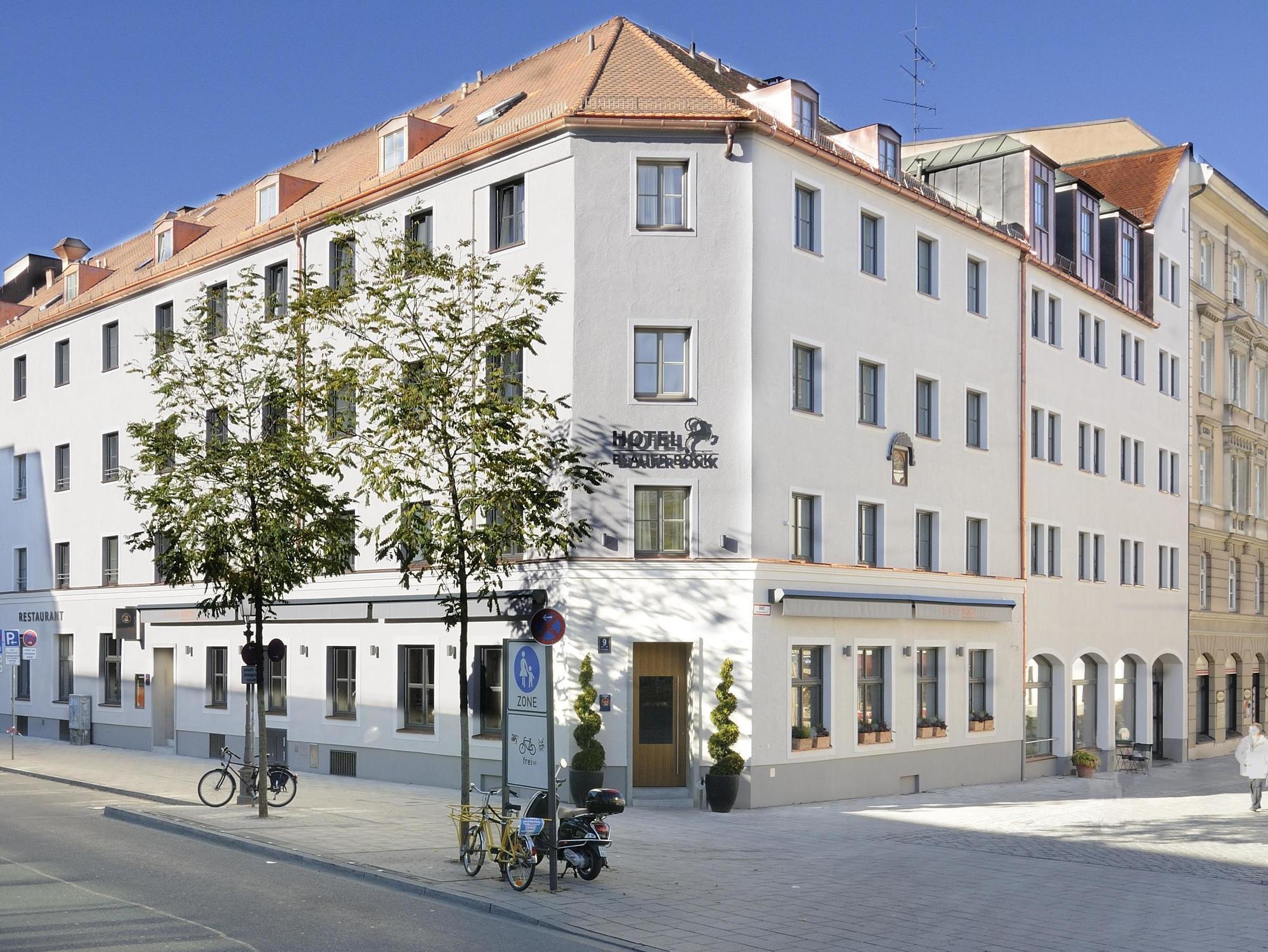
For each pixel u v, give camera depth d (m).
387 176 28.66
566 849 15.21
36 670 41.41
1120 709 39.66
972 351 31.89
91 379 39.16
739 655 24.03
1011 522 33.03
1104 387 38.88
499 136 26.03
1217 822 23.52
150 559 36.09
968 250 32.03
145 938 11.97
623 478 24.36
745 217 24.94
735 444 24.62
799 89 27.31
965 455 31.38
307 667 30.14
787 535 25.45
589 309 24.53
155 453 21.50
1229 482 48.19
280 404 21.70
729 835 20.25
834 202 27.34
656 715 24.22
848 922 13.31
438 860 16.66
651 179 25.11
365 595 28.39
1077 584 36.53
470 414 17.25
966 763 30.42
